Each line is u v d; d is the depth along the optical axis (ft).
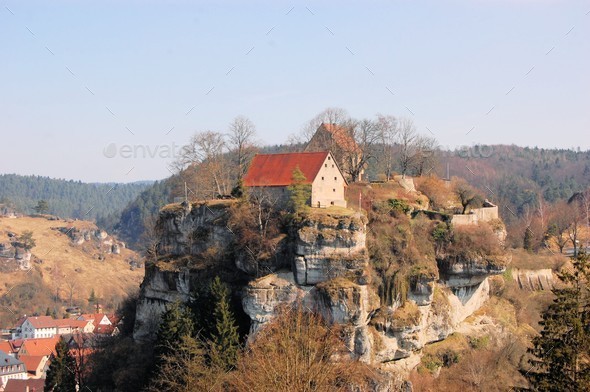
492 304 474.90
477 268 434.30
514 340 440.86
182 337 349.20
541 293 518.78
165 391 337.31
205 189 505.66
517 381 405.80
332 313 361.10
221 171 517.96
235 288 397.39
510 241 625.41
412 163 578.66
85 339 570.87
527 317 485.56
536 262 539.70
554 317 256.52
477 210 476.95
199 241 430.61
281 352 301.63
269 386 262.67
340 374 341.82
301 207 397.60
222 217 424.05
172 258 439.22
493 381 402.52
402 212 432.66
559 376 246.88
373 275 382.63
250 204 415.85
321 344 334.85
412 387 376.27
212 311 368.68
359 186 458.50
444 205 489.67
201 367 323.16
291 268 379.55
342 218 376.68
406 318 388.98
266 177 423.64
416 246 420.36
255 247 391.65
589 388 235.20
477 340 430.61
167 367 336.49
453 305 435.53
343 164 500.33
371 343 372.38
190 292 413.80
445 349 414.00
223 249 415.44
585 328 255.09
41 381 618.03
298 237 374.63
